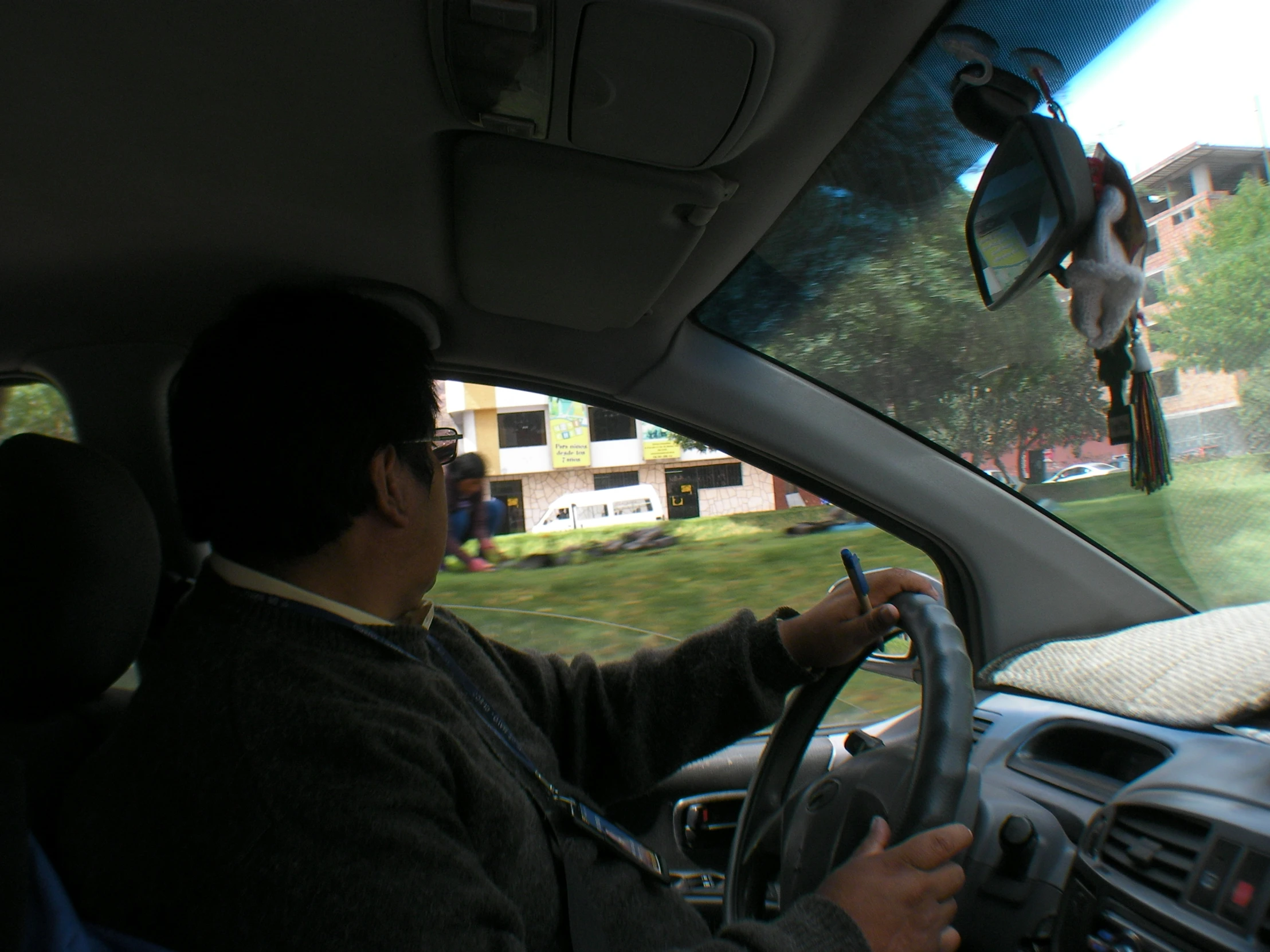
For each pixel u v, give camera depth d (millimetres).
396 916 732
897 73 986
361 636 918
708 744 1352
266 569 926
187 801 757
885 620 1141
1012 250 1105
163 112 1003
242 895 720
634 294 1464
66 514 961
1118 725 1305
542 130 1021
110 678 1010
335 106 1002
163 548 1593
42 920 709
